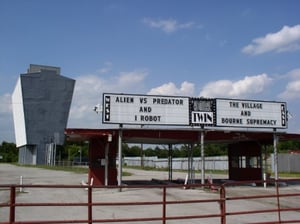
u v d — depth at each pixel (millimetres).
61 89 110875
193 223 13320
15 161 139375
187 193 23953
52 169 66812
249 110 28109
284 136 29641
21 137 114688
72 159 99750
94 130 25891
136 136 27344
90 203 9141
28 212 15852
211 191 24984
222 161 64312
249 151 34688
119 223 13516
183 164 72562
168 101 26578
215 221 13758
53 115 109875
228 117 27594
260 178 33250
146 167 78000
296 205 18953
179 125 26625
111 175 28406
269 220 14133
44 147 108062
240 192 24984
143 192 24453
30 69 115125
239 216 15023
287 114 28875
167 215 15180
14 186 8641
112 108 25672
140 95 26156
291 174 49562
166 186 9875
